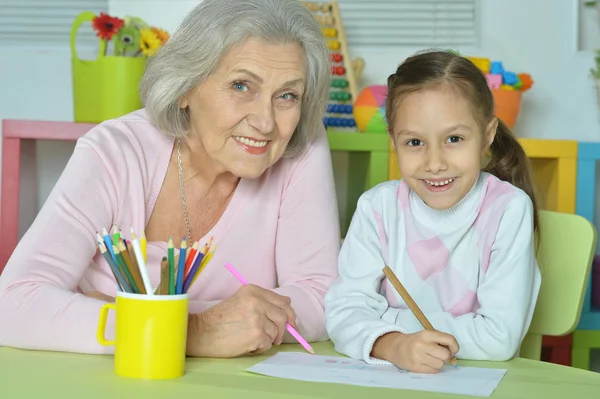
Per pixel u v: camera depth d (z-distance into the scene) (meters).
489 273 1.29
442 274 1.34
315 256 1.45
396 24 2.72
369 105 2.31
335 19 2.59
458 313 1.32
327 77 1.39
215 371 1.05
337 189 2.75
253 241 1.47
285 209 1.49
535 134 2.75
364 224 1.40
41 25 2.71
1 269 2.21
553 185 2.39
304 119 1.43
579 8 2.76
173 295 0.99
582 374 1.10
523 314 1.23
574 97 2.75
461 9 2.72
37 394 0.91
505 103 2.35
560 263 1.43
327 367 1.11
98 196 1.33
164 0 2.55
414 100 1.29
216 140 1.31
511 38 2.73
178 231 1.46
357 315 1.25
